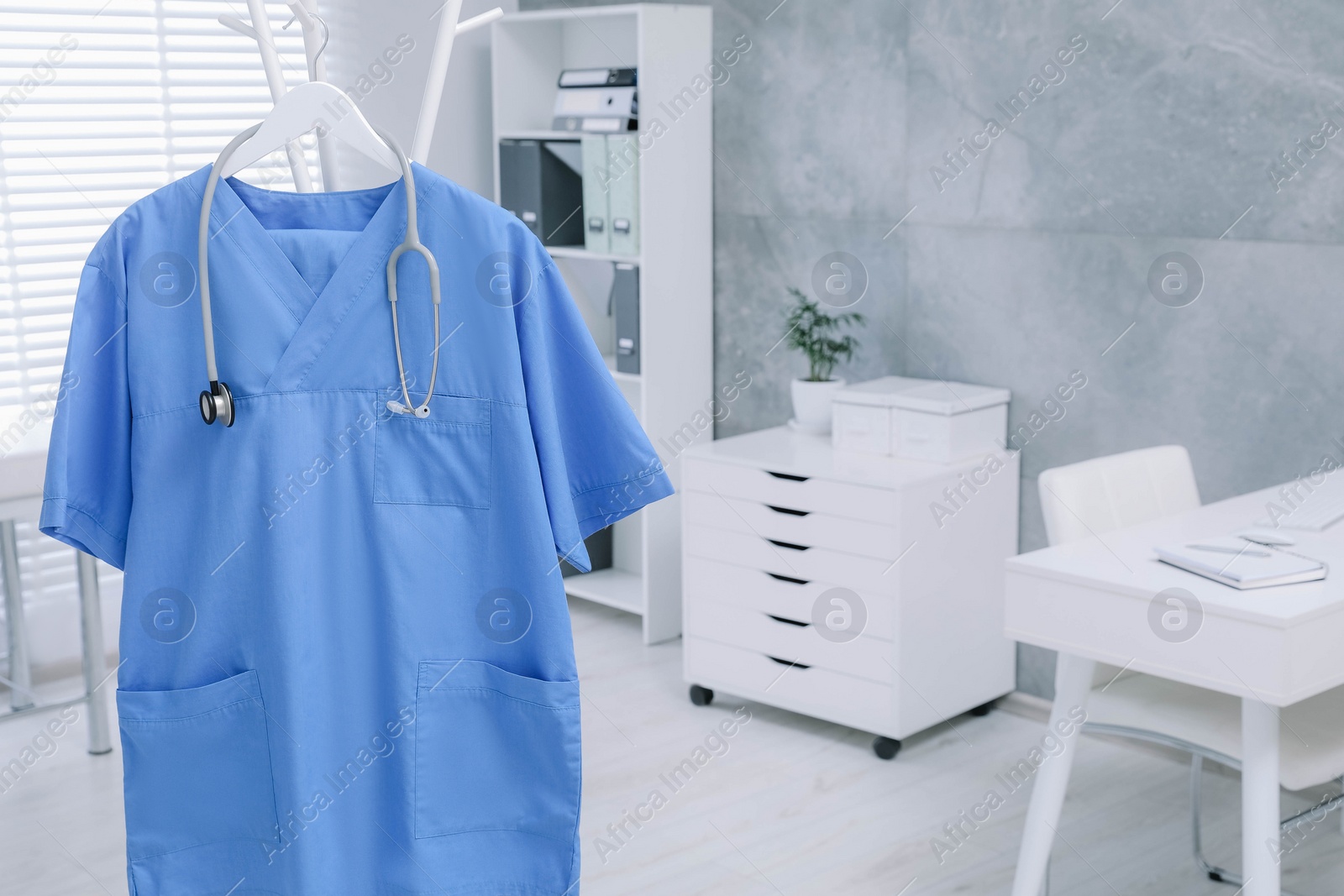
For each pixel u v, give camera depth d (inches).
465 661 53.0
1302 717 77.6
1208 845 98.0
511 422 51.8
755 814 104.3
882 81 126.6
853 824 102.4
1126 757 114.9
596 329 154.7
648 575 143.6
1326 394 100.2
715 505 124.2
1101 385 114.6
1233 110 102.7
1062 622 74.4
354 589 52.1
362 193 53.5
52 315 131.2
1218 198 104.7
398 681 52.0
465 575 52.7
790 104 135.0
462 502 52.4
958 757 115.4
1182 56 105.0
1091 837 99.4
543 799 53.2
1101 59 110.0
